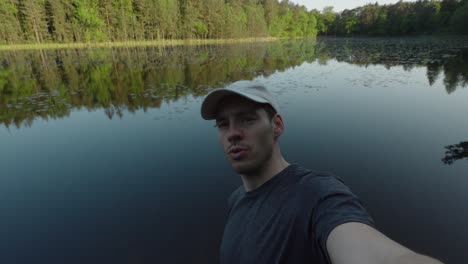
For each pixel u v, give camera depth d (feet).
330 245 1.87
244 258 2.60
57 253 8.81
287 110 22.54
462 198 10.53
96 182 12.91
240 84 2.78
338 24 216.54
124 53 80.28
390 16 178.81
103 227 9.86
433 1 167.63
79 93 32.07
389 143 15.92
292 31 202.69
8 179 13.29
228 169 13.71
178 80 38.47
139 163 14.65
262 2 192.95
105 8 117.91
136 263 8.47
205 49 94.38
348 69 44.57
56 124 21.36
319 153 14.89
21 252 8.82
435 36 148.66
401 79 34.58
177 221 10.17
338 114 21.33
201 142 17.07
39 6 105.91
